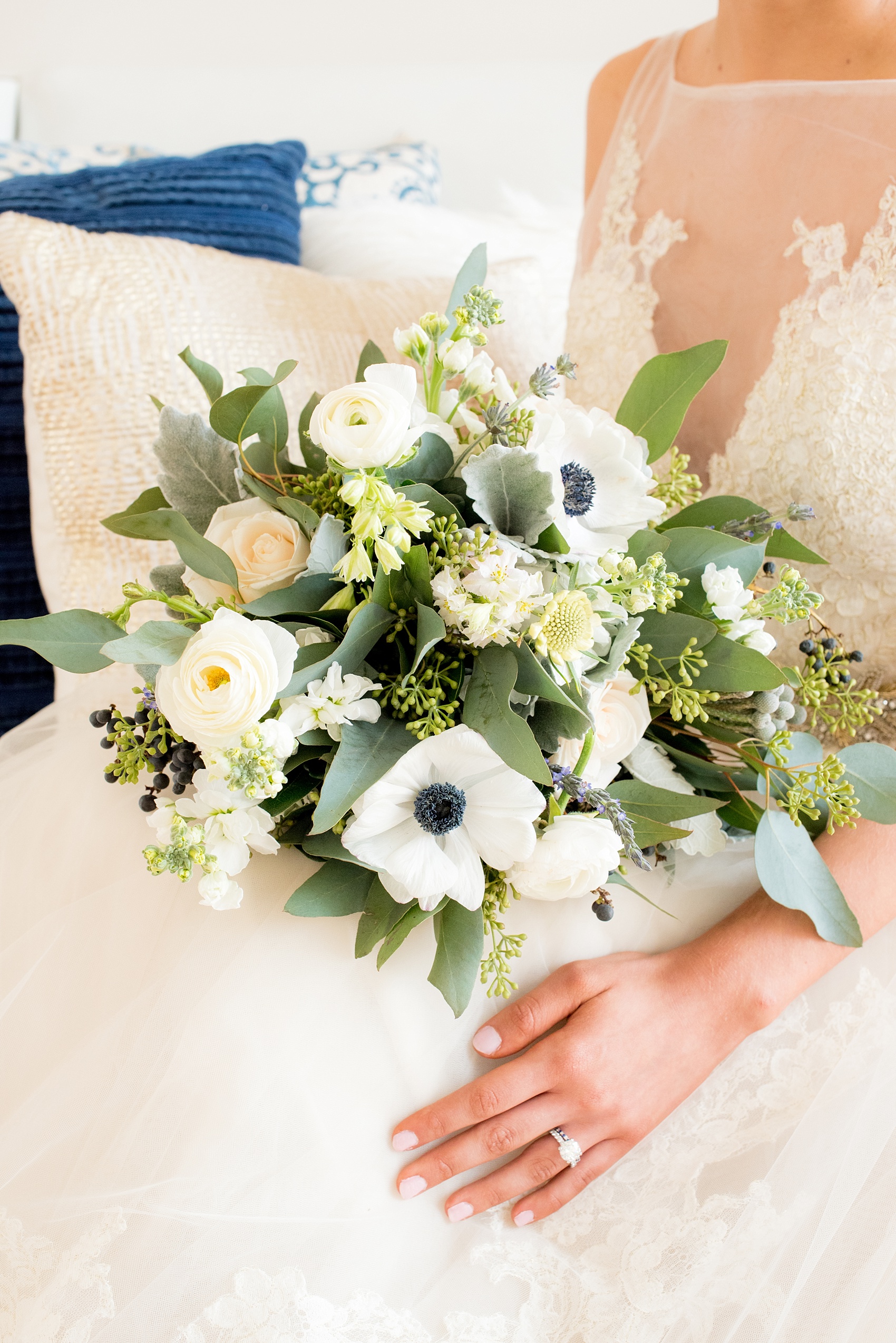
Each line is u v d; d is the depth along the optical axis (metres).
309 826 0.66
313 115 1.88
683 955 0.72
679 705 0.66
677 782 0.71
